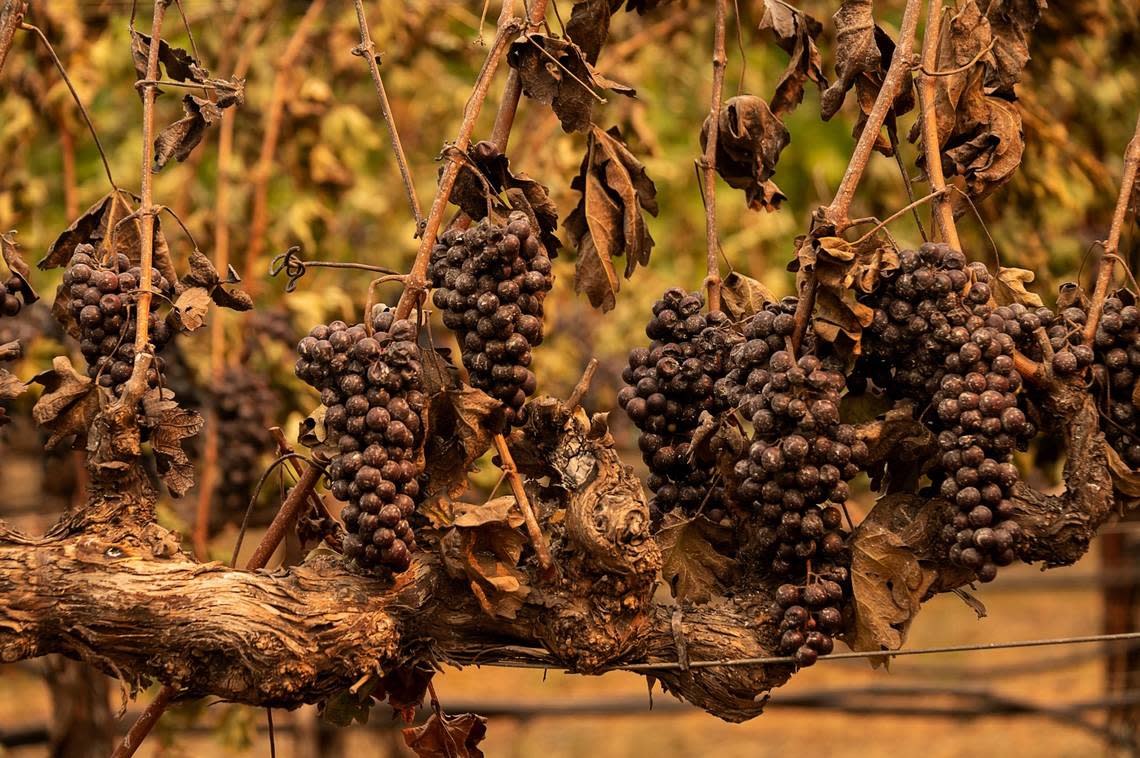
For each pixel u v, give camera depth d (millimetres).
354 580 2865
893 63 2953
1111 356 2934
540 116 4906
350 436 2830
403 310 2867
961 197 3020
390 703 2979
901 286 2869
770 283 5941
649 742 11219
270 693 2824
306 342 2834
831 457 2859
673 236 6430
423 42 5188
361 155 5203
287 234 4898
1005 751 10516
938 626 13062
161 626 2820
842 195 2906
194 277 2922
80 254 2910
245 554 4945
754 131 3033
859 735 11203
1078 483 2898
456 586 2887
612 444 2885
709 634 2904
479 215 2941
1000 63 2992
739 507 2916
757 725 11625
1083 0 4035
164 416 2875
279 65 4430
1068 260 4898
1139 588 6961
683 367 2941
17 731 5965
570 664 2887
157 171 2938
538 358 5406
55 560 2832
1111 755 6945
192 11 5246
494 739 11039
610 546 2854
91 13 4801
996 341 2867
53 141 5297
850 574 2898
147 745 8023
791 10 3053
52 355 4301
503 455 2871
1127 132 5328
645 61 5832
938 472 2926
